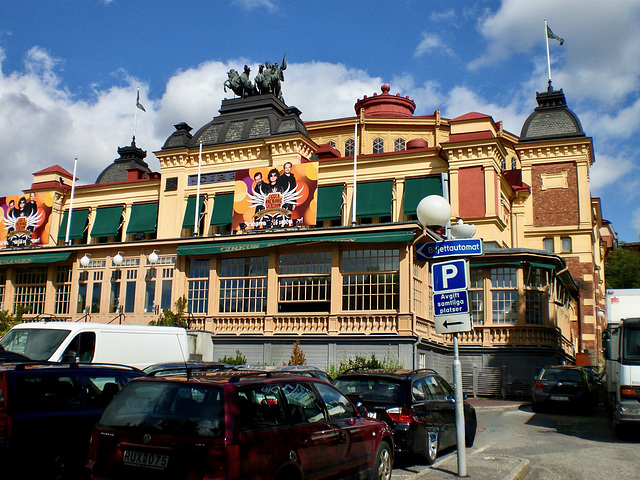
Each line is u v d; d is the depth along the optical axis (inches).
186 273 1022.4
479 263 1083.3
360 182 1294.3
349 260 921.5
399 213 1253.1
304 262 948.0
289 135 1243.2
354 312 898.1
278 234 952.3
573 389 829.2
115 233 1413.6
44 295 1114.1
